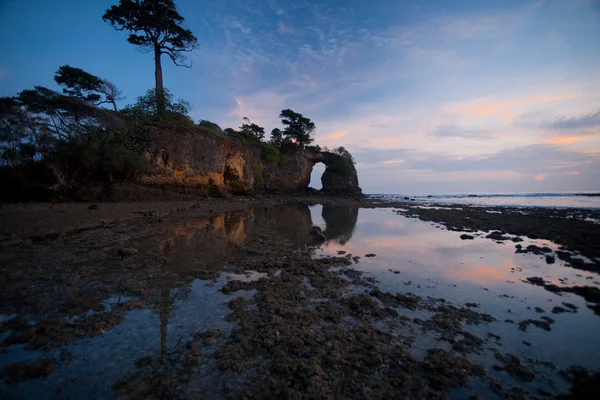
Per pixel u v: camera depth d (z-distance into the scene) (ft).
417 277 23.16
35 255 25.57
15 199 60.85
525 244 36.27
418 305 17.56
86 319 14.58
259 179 150.00
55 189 63.72
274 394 9.61
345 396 9.59
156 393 9.55
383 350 12.32
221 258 27.20
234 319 15.08
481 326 14.96
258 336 13.26
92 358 11.40
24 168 62.39
